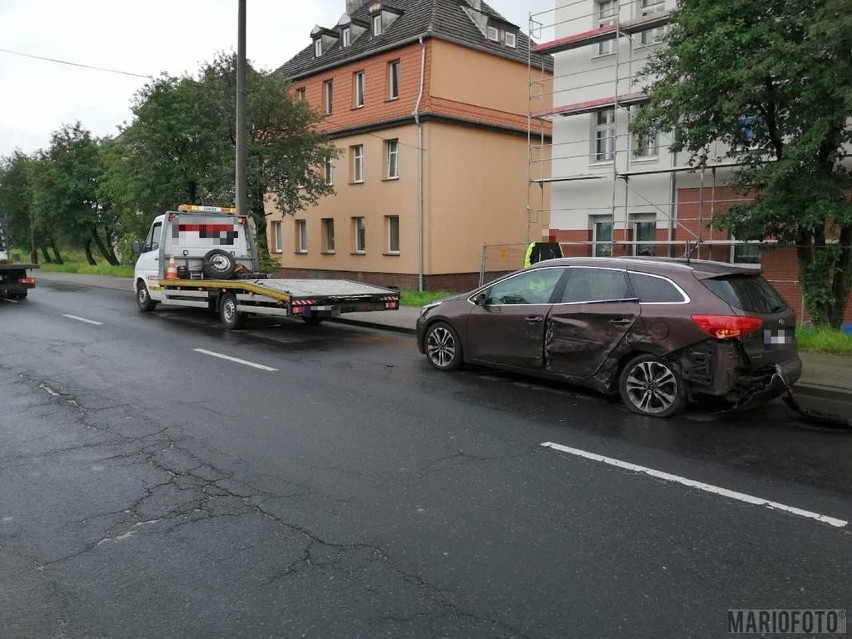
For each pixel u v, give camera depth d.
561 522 4.03
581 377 7.03
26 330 12.54
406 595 3.19
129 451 5.37
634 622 2.97
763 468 5.00
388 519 4.06
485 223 25.27
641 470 4.94
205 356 9.80
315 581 3.33
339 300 11.53
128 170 22.47
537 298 7.54
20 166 44.94
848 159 12.81
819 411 6.46
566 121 17.95
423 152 23.14
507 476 4.81
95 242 42.59
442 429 6.00
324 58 27.39
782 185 9.82
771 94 9.47
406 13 25.09
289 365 9.12
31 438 5.73
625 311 6.62
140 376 8.33
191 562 3.53
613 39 16.62
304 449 5.42
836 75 8.54
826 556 3.61
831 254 10.32
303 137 22.23
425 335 8.94
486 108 24.92
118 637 2.87
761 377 6.16
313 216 27.89
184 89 20.67
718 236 15.02
